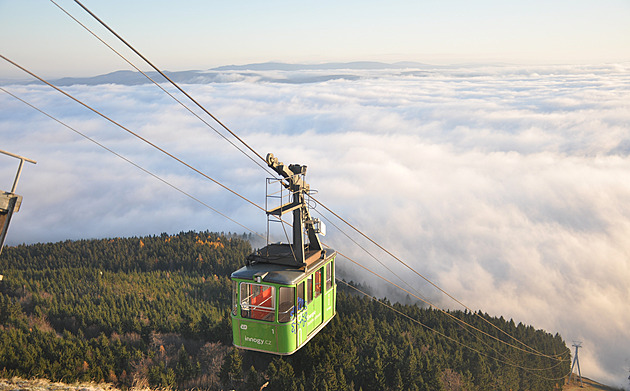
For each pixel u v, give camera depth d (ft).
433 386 239.50
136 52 40.01
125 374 254.27
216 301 421.59
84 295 431.02
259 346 55.62
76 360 263.90
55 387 87.71
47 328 358.84
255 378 230.48
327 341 264.93
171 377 241.35
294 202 59.21
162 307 381.60
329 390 217.56
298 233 57.82
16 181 36.01
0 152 34.35
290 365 242.17
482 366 269.64
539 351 374.84
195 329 316.40
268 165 57.36
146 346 312.29
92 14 35.81
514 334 388.16
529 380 312.50
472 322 397.19
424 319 387.14
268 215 57.26
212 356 270.67
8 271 507.71
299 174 60.64
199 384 245.04
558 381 367.66
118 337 330.34
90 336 349.41
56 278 491.72
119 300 412.16
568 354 428.15
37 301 409.28
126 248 635.66
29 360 256.11
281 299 54.39
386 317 381.60
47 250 633.61
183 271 552.00
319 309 60.90
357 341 296.10
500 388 265.95
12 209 35.76
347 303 377.09
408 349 274.36
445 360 278.67
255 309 55.42
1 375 240.12
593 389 382.22
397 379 238.48
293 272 55.31
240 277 55.16
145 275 519.19
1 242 35.27
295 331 55.01
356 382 243.60
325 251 62.18
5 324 353.31
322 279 61.21
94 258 604.49
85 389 91.76
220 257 596.29
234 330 56.75
